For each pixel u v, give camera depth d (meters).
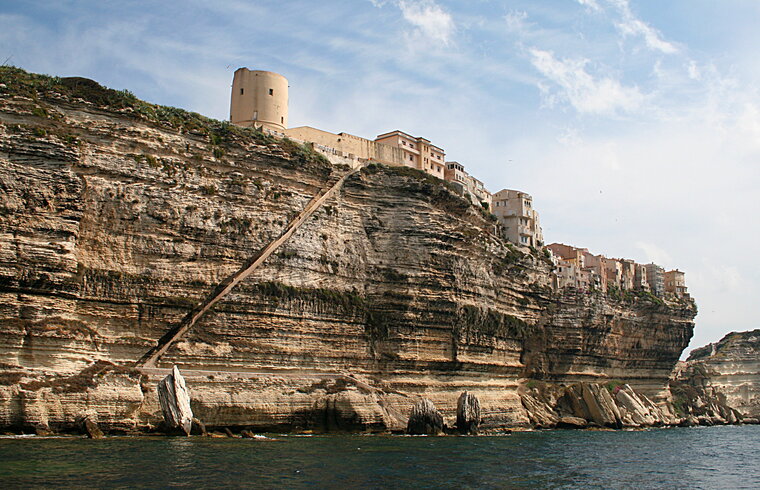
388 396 72.69
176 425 54.22
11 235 52.62
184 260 63.53
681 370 153.75
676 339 132.75
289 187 74.19
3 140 54.88
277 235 70.75
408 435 68.50
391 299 76.94
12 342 50.34
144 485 34.66
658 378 130.25
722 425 136.62
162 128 65.75
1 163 54.03
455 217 86.69
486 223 95.31
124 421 52.81
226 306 64.06
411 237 80.12
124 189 61.19
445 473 45.09
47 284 52.88
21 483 33.44
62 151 57.09
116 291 58.66
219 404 59.31
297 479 39.09
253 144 72.19
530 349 100.44
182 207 64.38
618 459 60.62
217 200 67.44
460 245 84.75
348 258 76.19
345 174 79.81
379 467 45.62
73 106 61.03
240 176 70.12
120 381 53.97
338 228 76.56
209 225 65.69
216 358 62.31
